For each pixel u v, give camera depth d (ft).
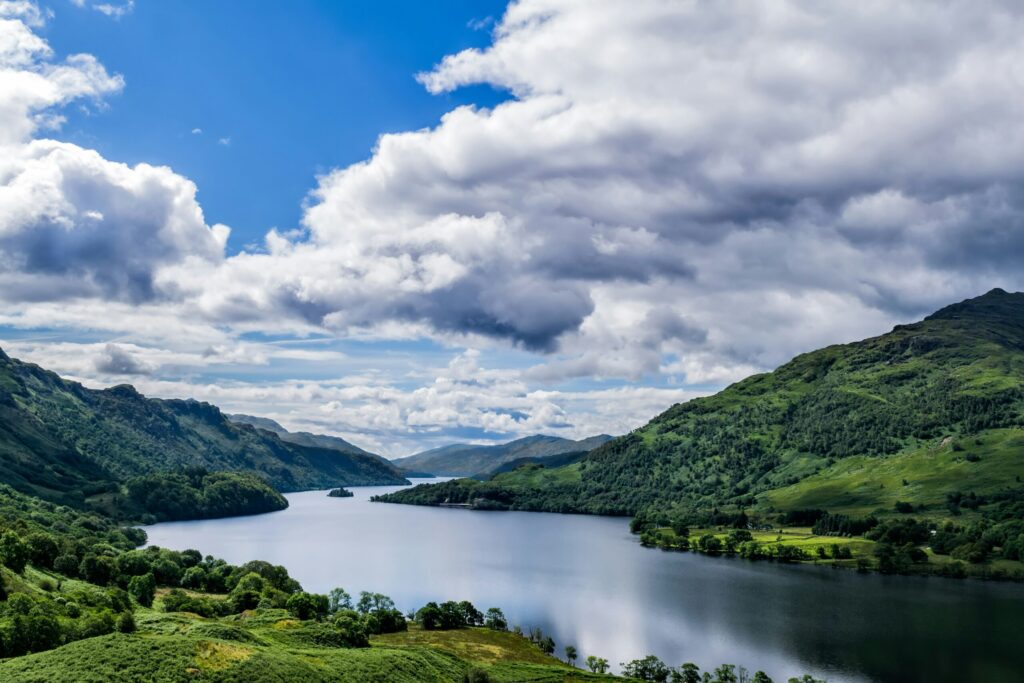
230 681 280.92
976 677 496.64
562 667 475.31
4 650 322.14
